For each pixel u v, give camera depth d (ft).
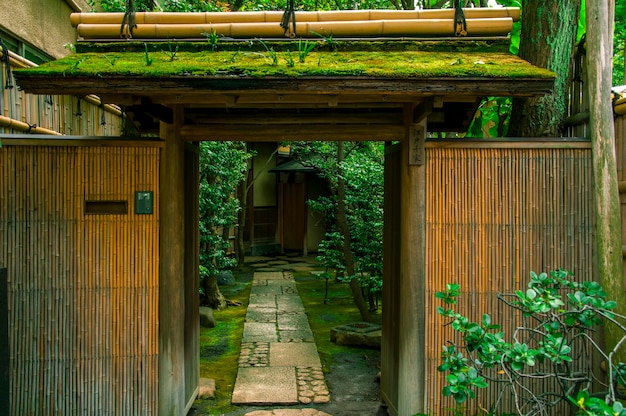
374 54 10.42
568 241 11.14
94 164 11.11
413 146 11.12
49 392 11.05
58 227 11.04
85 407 11.13
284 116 12.34
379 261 21.77
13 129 13.00
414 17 11.00
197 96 10.35
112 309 11.18
